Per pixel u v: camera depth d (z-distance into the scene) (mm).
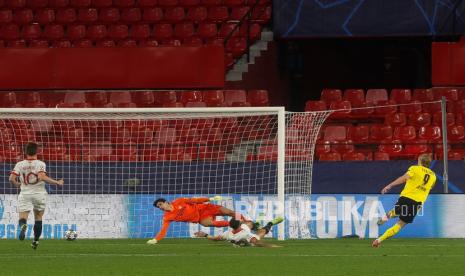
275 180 70938
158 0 97500
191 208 63250
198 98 86250
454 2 87375
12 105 87812
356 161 70625
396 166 70250
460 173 70000
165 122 75875
